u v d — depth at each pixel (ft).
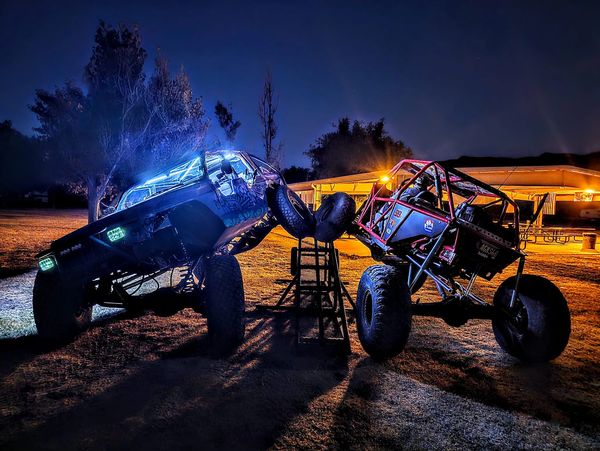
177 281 25.79
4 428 9.27
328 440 8.96
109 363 12.87
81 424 9.46
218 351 13.30
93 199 45.68
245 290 23.17
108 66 46.26
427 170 16.85
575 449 8.92
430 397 11.07
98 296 13.89
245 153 17.94
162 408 10.21
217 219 12.37
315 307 17.37
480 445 8.95
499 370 13.01
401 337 12.51
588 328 17.62
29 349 13.94
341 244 52.16
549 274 31.94
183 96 49.73
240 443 8.81
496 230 13.43
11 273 27.45
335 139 180.65
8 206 148.25
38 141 49.49
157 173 18.10
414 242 15.51
